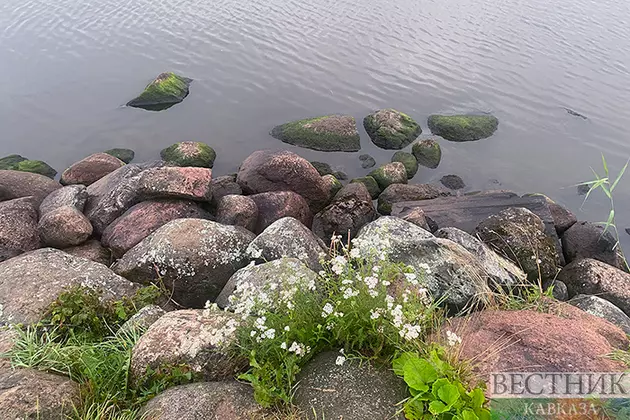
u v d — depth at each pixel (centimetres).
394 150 286
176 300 142
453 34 410
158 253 144
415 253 121
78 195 194
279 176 215
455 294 113
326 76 354
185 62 368
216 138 292
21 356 97
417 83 348
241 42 395
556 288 168
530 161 281
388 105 326
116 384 93
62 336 110
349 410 82
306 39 399
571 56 379
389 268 99
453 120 303
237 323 95
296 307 92
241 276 125
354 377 87
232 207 183
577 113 320
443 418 77
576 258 193
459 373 83
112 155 266
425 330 94
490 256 151
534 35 409
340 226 202
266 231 149
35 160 265
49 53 377
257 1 466
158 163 224
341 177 260
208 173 192
